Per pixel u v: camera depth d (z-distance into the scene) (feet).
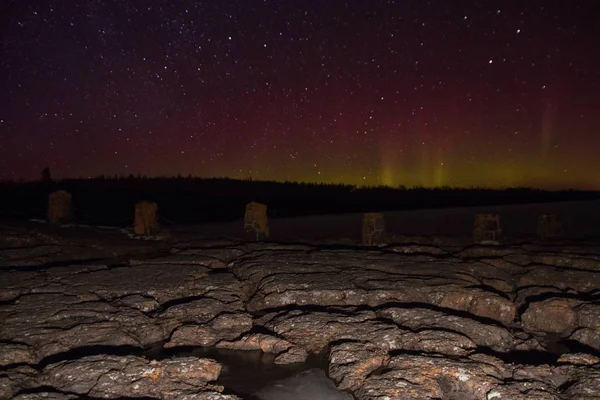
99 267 29.60
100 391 14.51
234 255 34.50
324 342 18.83
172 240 41.27
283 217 67.36
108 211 64.13
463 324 20.40
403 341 18.43
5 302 23.17
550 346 20.99
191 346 19.22
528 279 28.58
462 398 14.82
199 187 86.12
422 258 32.50
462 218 63.62
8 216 54.65
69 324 19.81
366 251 35.12
